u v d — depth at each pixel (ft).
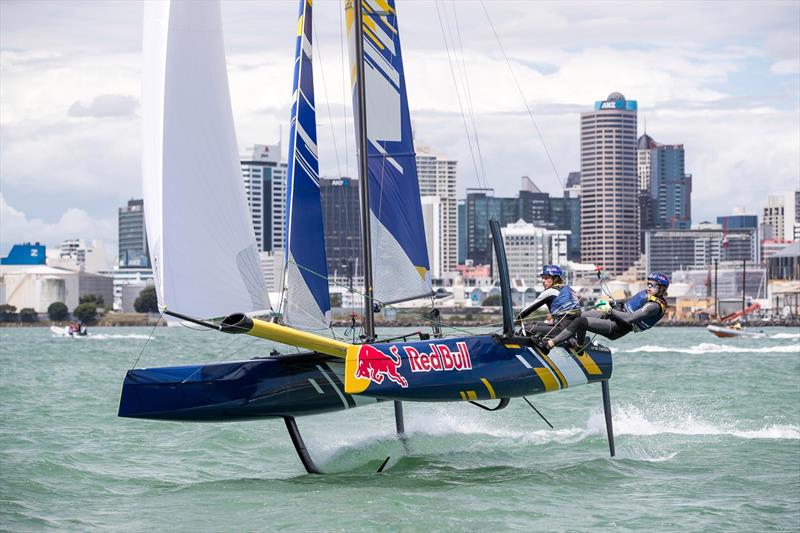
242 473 128.26
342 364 122.83
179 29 108.27
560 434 155.63
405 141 139.03
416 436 147.74
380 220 136.67
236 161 111.34
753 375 297.12
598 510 105.29
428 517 101.55
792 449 142.20
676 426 166.09
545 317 137.39
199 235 107.96
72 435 160.04
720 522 100.53
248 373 117.39
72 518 103.04
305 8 124.16
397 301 137.18
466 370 121.80
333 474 125.08
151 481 122.83
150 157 107.55
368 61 136.46
